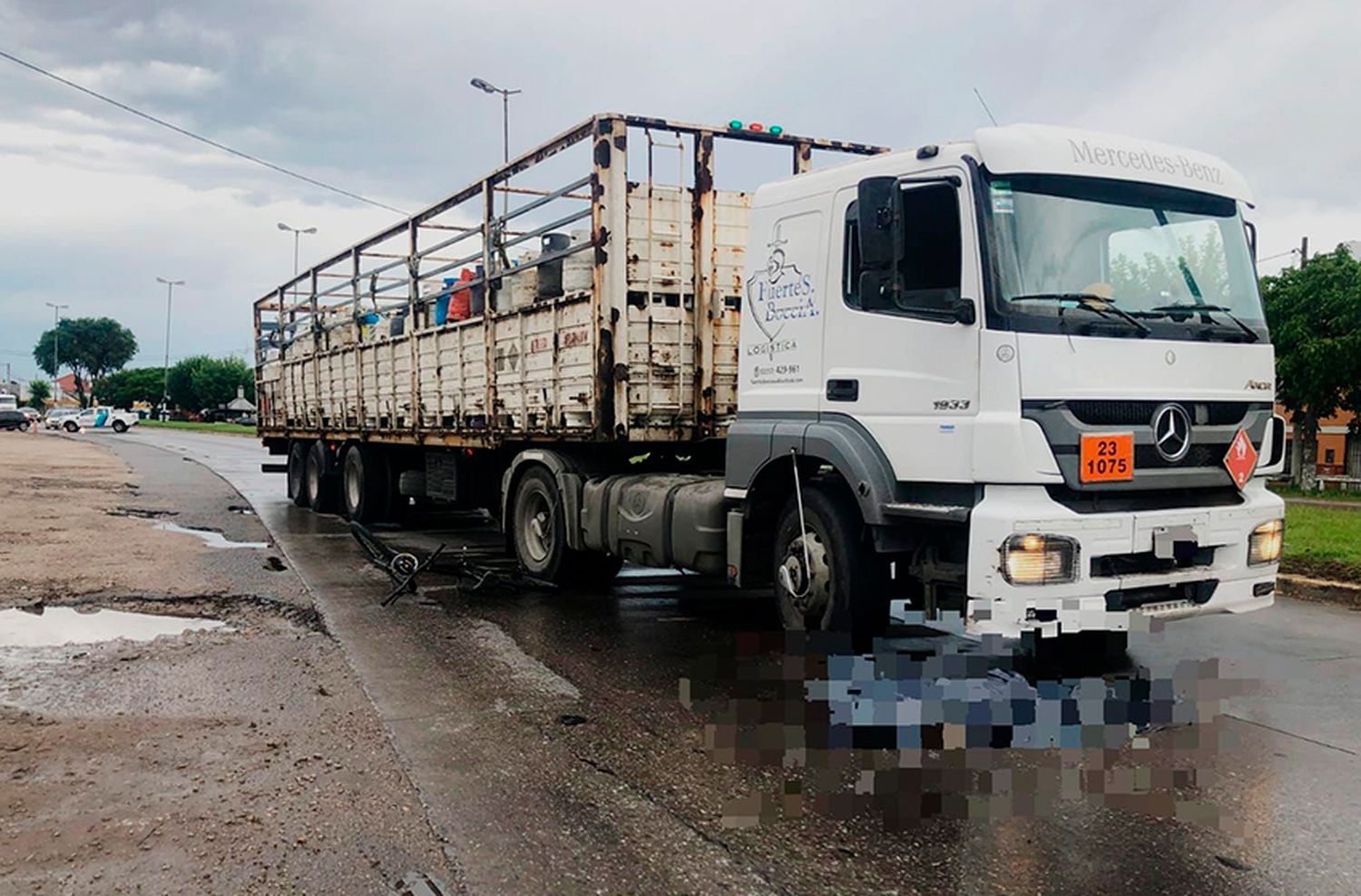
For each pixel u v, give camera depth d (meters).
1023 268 5.12
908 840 3.92
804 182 6.27
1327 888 3.55
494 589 8.92
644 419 7.81
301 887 3.47
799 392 6.20
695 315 7.98
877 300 5.57
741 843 3.88
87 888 3.42
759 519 6.66
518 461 9.27
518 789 4.36
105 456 29.19
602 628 7.47
